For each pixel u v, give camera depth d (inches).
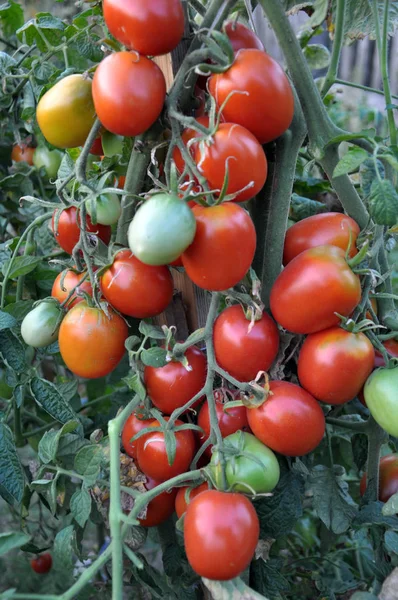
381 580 23.9
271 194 21.6
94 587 28.5
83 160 20.6
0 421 23.8
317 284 19.6
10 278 27.2
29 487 24.5
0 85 31.0
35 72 29.1
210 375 20.8
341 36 22.2
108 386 39.2
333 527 22.9
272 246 21.8
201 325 24.7
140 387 21.1
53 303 23.6
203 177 18.6
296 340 22.1
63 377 35.9
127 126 19.2
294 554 33.9
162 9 18.5
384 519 22.5
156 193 19.4
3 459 23.2
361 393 22.9
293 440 20.1
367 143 21.6
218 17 19.9
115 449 19.6
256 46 20.6
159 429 20.7
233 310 20.9
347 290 19.6
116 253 21.1
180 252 18.1
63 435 23.0
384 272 23.0
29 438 33.4
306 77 20.8
